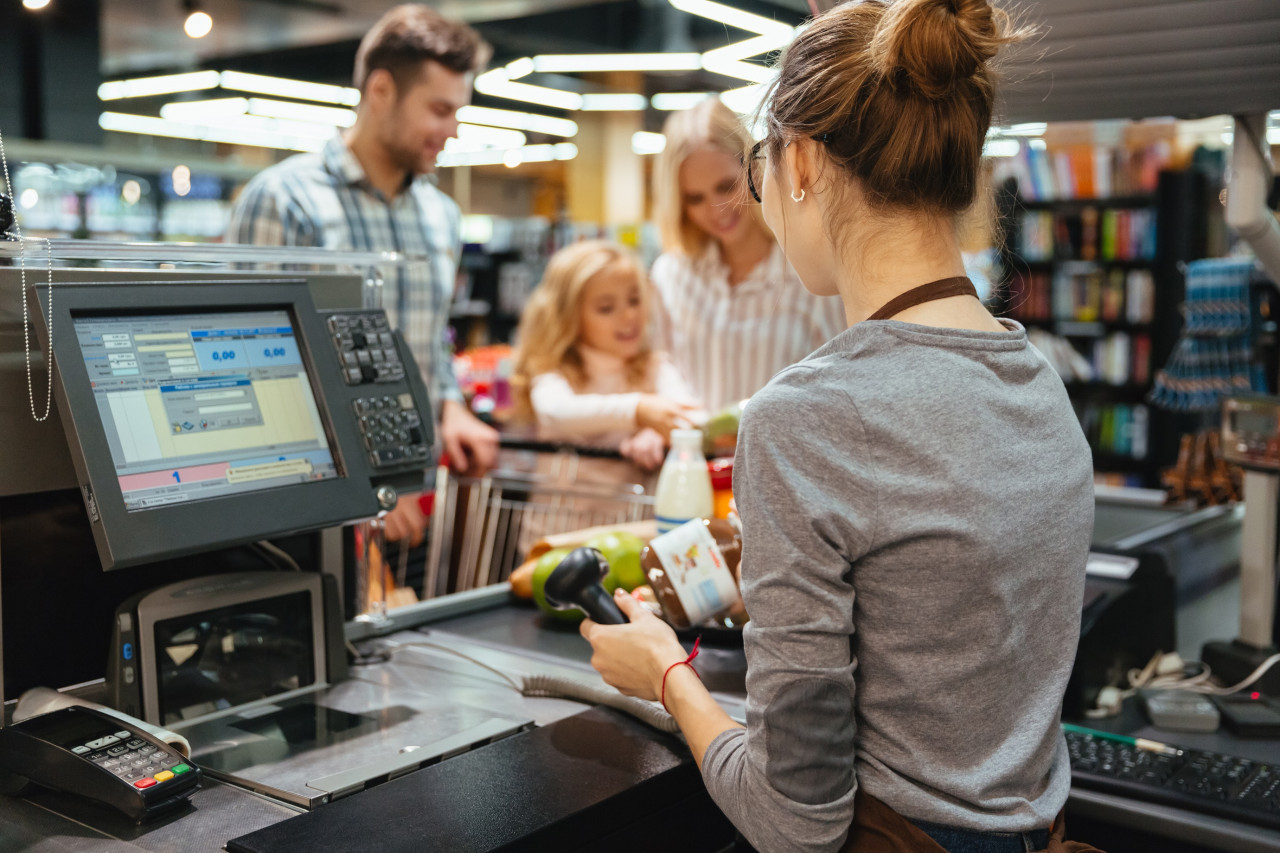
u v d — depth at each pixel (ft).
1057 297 19.71
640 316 9.27
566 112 30.91
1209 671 5.11
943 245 2.78
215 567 4.09
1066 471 2.75
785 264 8.33
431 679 4.12
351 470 3.84
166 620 3.57
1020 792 2.77
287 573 3.97
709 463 5.84
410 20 8.15
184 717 3.65
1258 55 4.22
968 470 2.55
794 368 2.74
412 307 9.03
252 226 8.24
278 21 21.42
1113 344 19.35
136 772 2.97
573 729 3.53
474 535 8.04
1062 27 4.16
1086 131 5.58
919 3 2.57
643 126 32.78
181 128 29.25
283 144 30.83
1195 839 3.51
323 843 2.71
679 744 3.41
